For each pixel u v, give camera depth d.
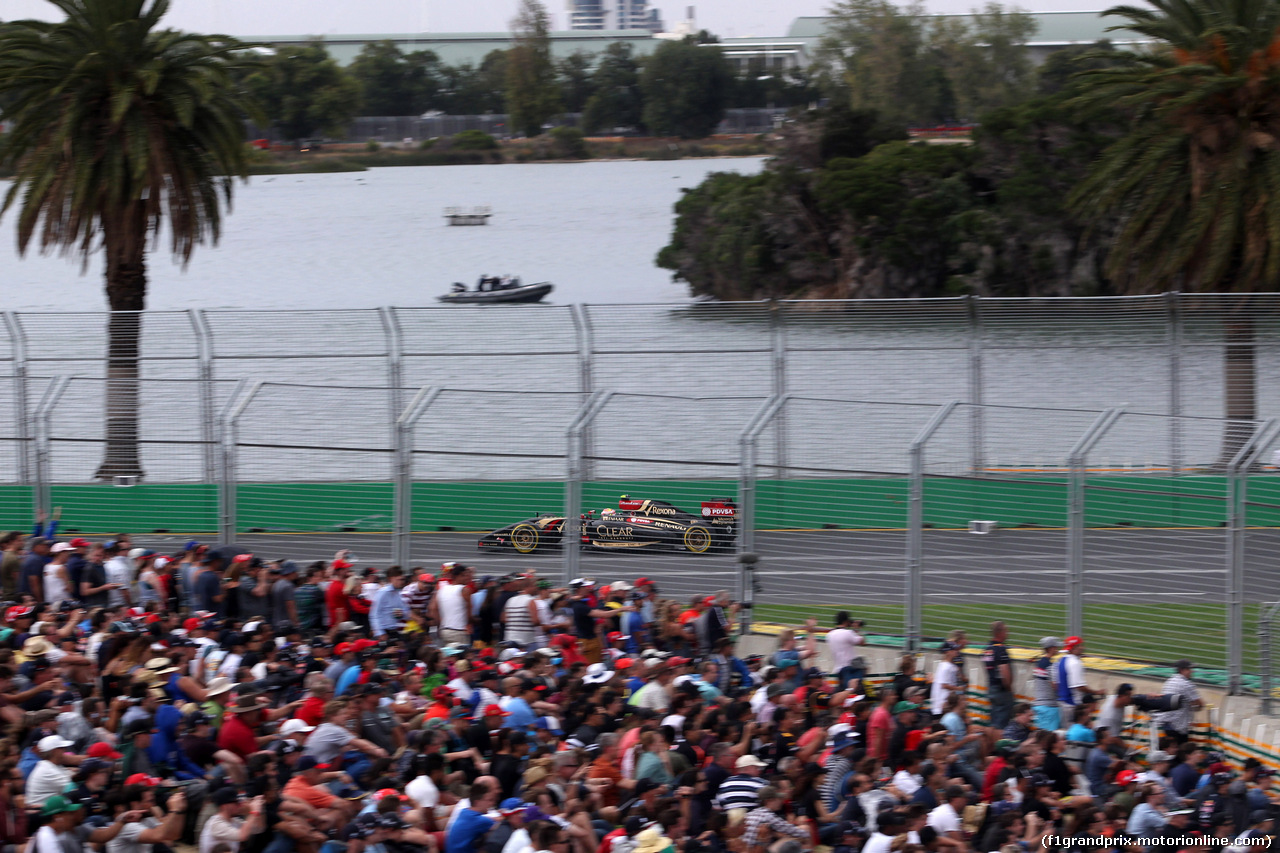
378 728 24.44
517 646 33.44
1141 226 66.50
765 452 45.91
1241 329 48.38
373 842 19.33
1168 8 65.75
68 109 59.72
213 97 62.50
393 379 52.06
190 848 21.66
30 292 197.00
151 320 53.22
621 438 46.97
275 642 28.41
